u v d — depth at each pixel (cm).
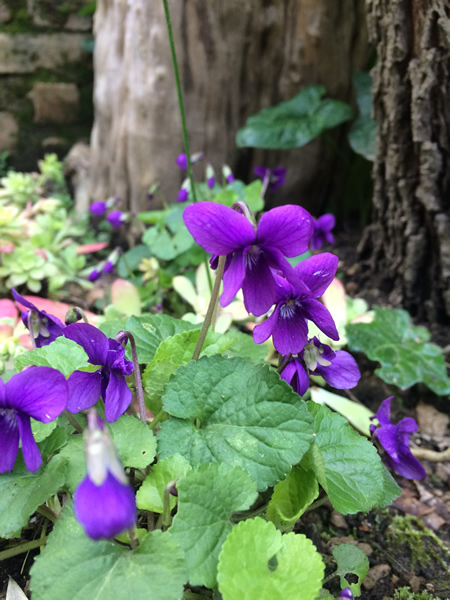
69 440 11
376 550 14
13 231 23
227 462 11
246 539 10
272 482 11
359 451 12
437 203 20
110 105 28
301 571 9
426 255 21
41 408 9
